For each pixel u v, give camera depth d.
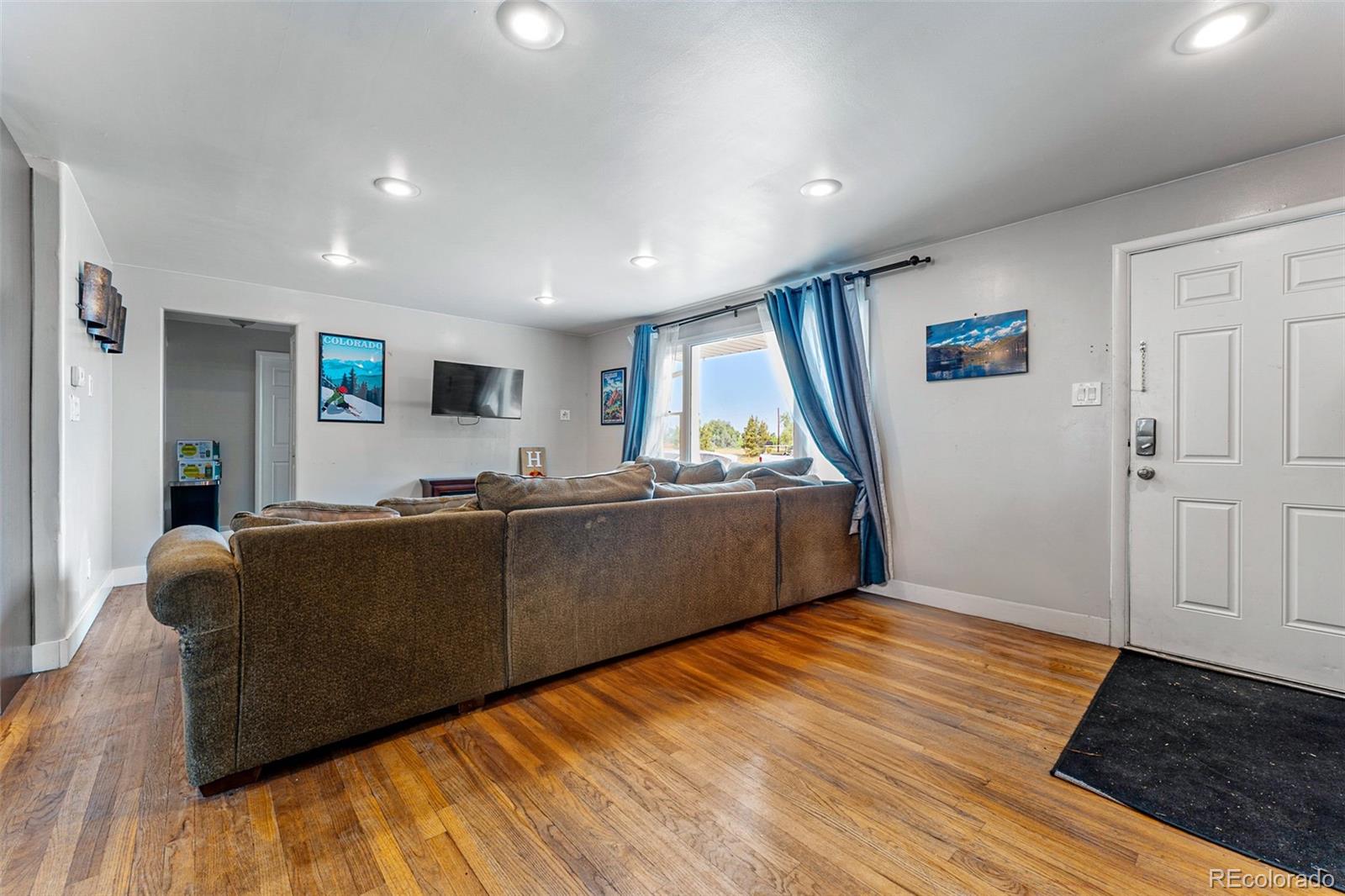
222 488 6.02
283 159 2.39
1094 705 2.17
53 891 1.25
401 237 3.34
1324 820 1.50
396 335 5.12
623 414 6.02
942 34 1.65
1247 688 2.32
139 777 1.67
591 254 3.64
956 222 3.10
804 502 3.36
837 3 1.53
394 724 2.00
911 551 3.60
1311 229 2.31
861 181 2.61
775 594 3.19
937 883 1.29
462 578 2.04
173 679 2.38
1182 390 2.63
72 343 2.63
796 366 3.96
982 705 2.16
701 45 1.70
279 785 1.65
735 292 4.55
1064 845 1.42
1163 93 1.94
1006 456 3.17
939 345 3.43
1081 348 2.90
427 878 1.30
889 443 3.70
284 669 1.68
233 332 6.09
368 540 1.83
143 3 1.52
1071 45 1.70
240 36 1.66
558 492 2.36
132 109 2.03
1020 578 3.12
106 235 3.30
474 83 1.88
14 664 2.25
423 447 5.29
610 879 1.30
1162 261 2.68
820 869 1.33
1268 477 2.42
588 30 1.63
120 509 3.89
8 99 1.97
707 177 2.56
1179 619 2.64
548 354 6.16
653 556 2.62
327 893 1.26
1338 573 2.28
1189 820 1.51
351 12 1.56
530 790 1.63
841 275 3.72
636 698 2.22
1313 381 2.32
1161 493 2.69
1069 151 2.35
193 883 1.27
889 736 1.93
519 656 2.20
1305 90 1.92
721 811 1.54
